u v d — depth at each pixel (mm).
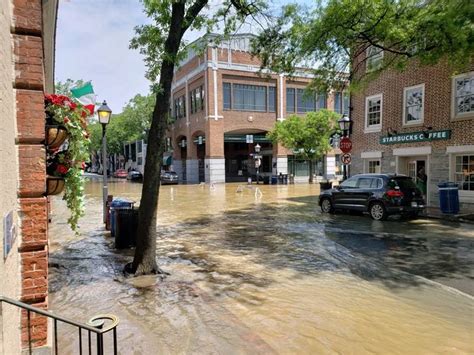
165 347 4055
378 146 17594
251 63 36969
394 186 12461
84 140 4578
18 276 3285
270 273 6801
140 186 33688
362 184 13445
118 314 4941
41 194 3432
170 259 7816
